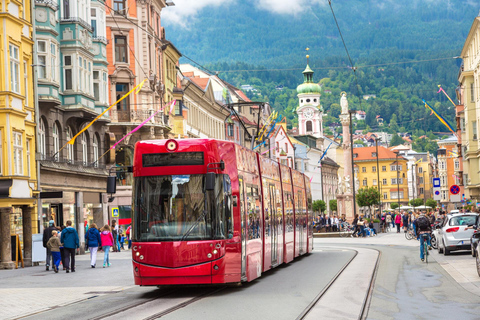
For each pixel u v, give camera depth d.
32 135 35.41
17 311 15.99
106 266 30.88
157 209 18.05
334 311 14.38
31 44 36.06
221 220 18.03
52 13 38.59
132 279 23.88
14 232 32.78
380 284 19.84
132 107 53.47
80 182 42.53
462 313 13.79
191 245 17.69
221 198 18.14
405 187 188.75
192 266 17.62
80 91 40.66
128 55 53.94
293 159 120.19
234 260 18.44
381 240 53.72
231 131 94.31
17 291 20.56
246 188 20.48
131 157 53.56
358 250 39.38
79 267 31.14
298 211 31.97
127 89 53.81
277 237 25.50
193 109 73.38
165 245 17.70
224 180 18.38
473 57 69.12
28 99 35.44
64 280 24.23
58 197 35.62
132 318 13.85
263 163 23.83
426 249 27.62
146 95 54.44
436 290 17.98
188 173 18.14
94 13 45.44
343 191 80.38
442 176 185.75
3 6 32.69
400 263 27.92
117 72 53.16
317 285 19.83
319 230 67.38
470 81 70.25
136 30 54.41
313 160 140.25
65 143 40.69
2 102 32.50
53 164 38.12
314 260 31.31
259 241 21.70
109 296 18.67
